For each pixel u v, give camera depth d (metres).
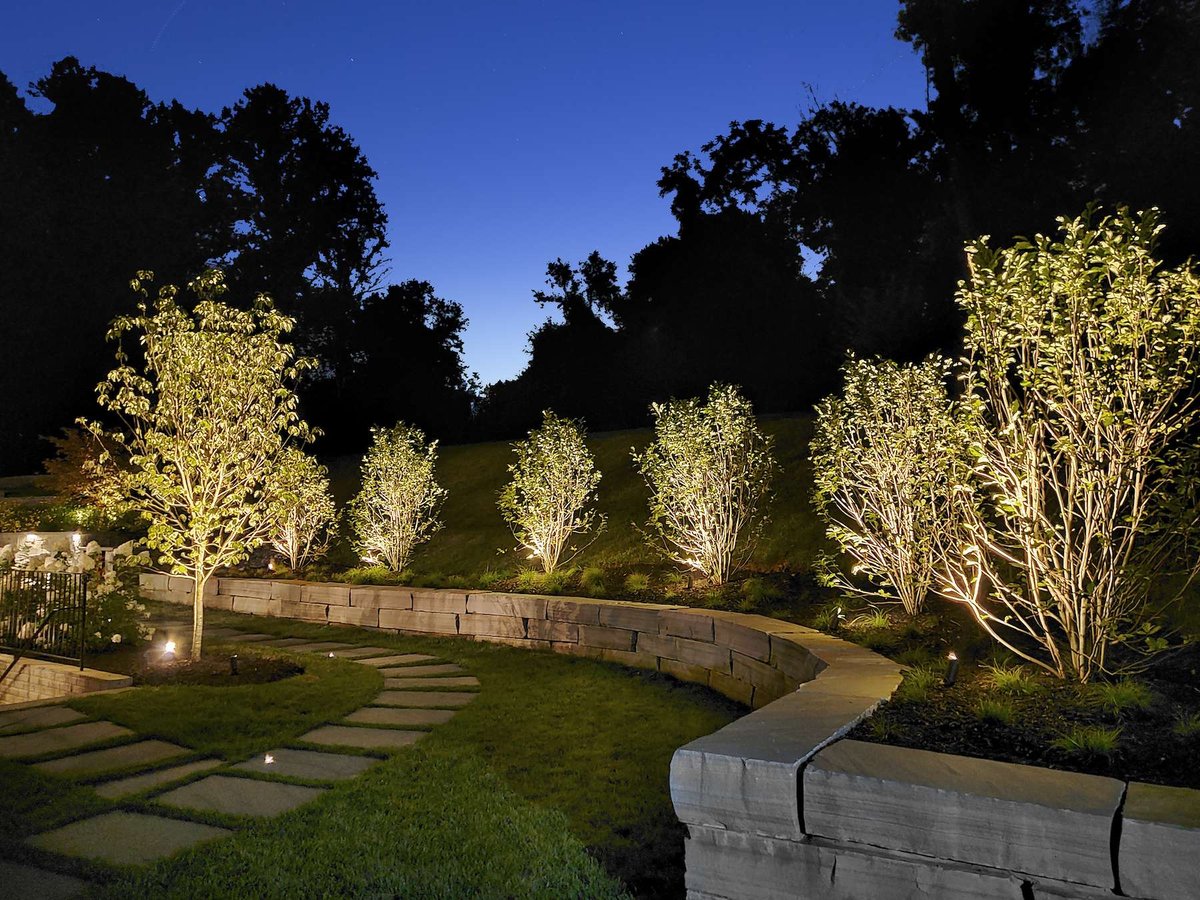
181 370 7.84
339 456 21.05
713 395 9.54
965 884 2.64
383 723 6.01
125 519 15.91
